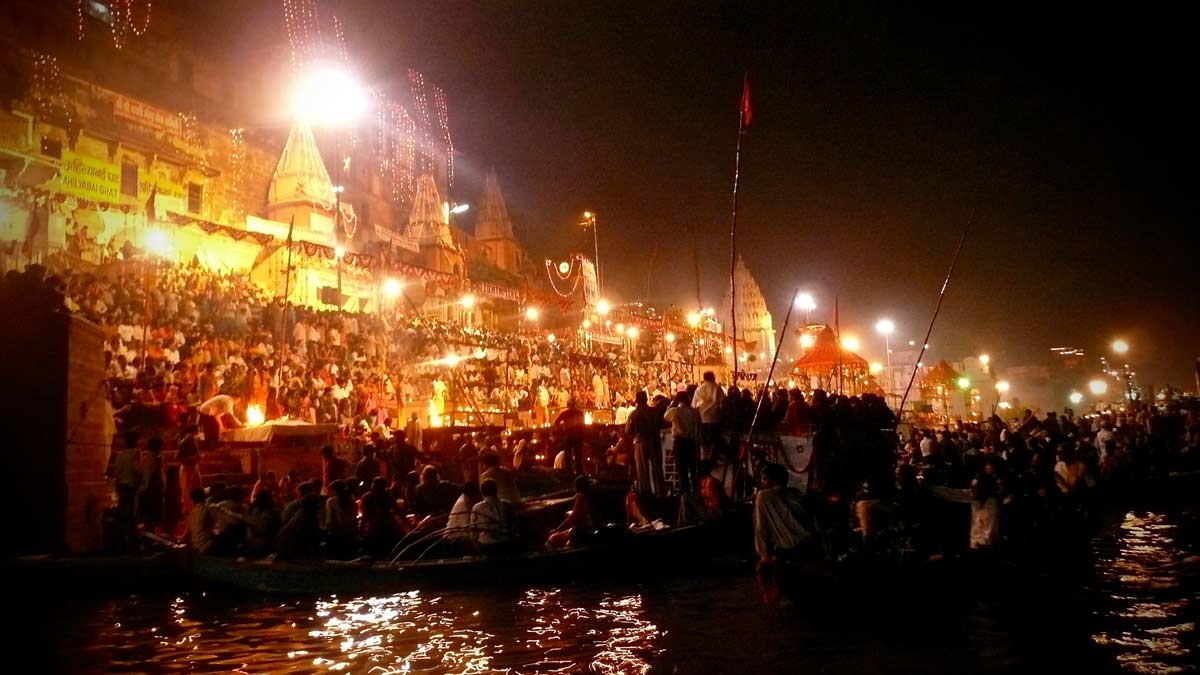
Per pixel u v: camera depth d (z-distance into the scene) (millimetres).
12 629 10289
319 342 28562
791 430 16688
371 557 13523
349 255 34969
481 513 13398
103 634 10062
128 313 22938
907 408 46656
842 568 10164
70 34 33688
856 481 16328
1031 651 8734
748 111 15195
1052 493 14039
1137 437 25875
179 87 39938
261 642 9625
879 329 45625
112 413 16516
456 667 8531
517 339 38469
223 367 22734
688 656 8719
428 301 43188
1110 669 8141
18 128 27844
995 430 25922
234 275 31766
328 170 51156
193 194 34781
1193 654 8570
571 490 18406
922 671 8148
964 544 14008
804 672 8156
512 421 29453
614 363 41125
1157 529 17766
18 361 13281
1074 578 11875
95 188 30469
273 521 13883
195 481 16359
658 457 16297
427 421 27281
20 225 24906
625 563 13125
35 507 13117
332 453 16719
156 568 12625
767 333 78062
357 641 9594
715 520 13859
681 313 52719
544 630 9906
